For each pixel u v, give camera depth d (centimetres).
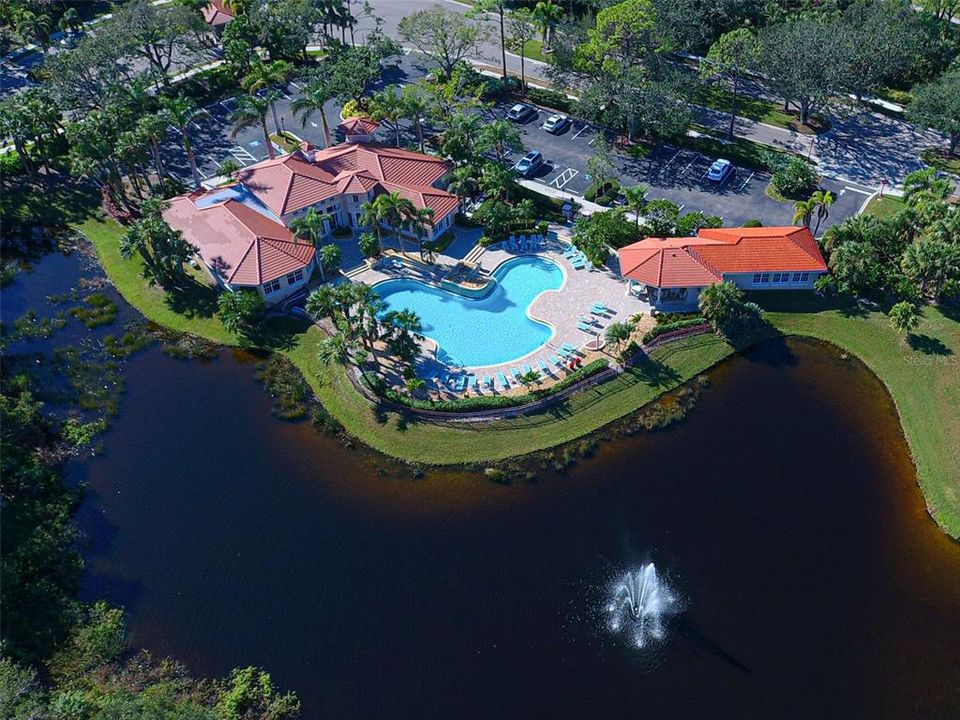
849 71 11719
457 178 10419
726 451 7781
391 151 10900
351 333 8600
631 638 6400
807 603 6600
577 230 9800
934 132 11994
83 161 10100
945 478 7419
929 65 13162
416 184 10500
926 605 6575
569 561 6919
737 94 13100
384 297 9481
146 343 9138
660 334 8738
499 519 7269
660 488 7481
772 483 7488
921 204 9244
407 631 6494
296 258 9425
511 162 11562
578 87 12950
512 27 13412
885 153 11575
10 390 8531
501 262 9819
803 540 7038
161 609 6700
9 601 6631
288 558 7038
